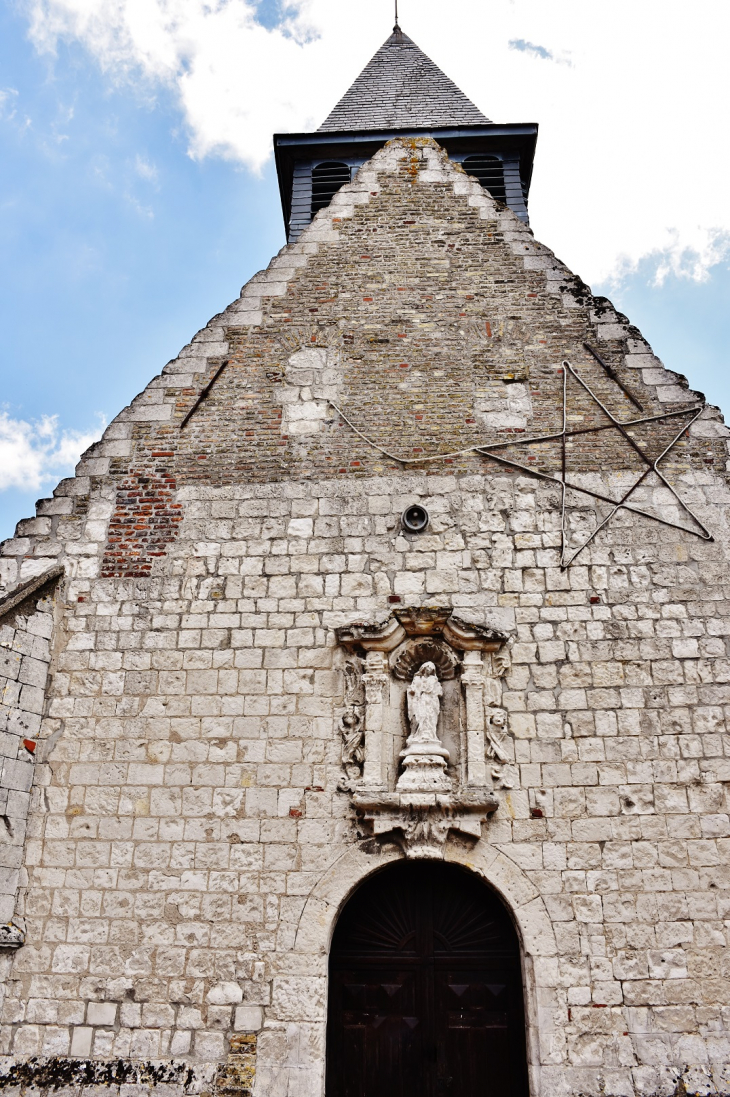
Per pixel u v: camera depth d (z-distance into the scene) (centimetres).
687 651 791
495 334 935
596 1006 692
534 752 764
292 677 802
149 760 782
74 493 891
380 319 950
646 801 745
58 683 815
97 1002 716
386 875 773
